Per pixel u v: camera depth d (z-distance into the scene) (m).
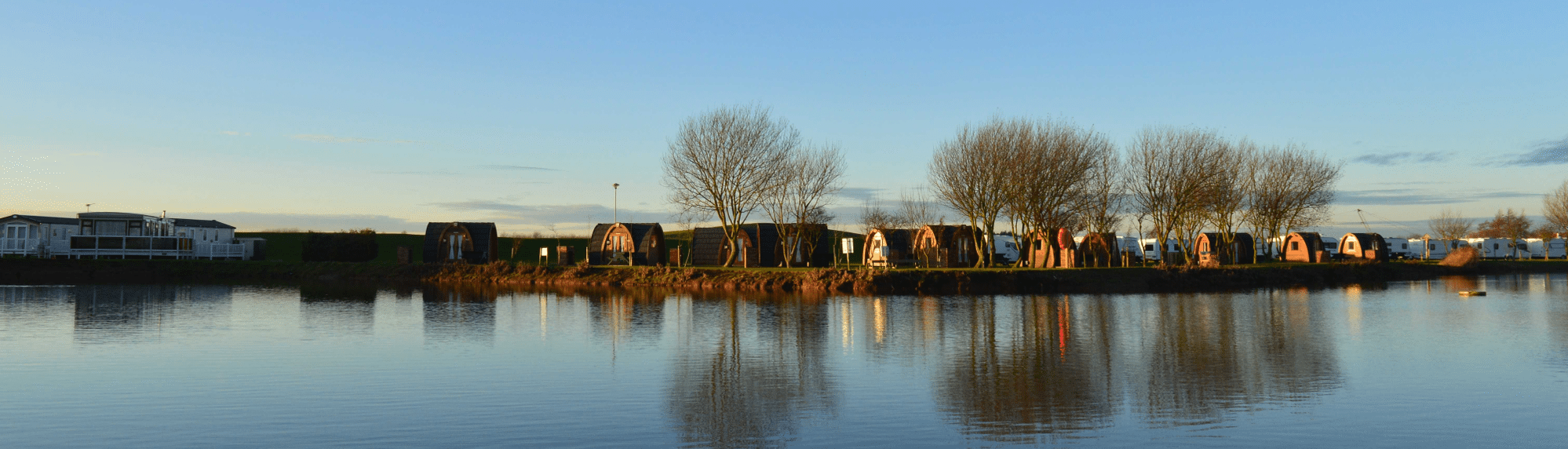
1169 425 16.23
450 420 16.47
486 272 68.25
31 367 22.22
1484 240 124.12
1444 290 58.03
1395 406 17.86
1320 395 19.05
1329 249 113.06
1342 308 42.38
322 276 70.50
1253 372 22.05
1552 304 45.31
